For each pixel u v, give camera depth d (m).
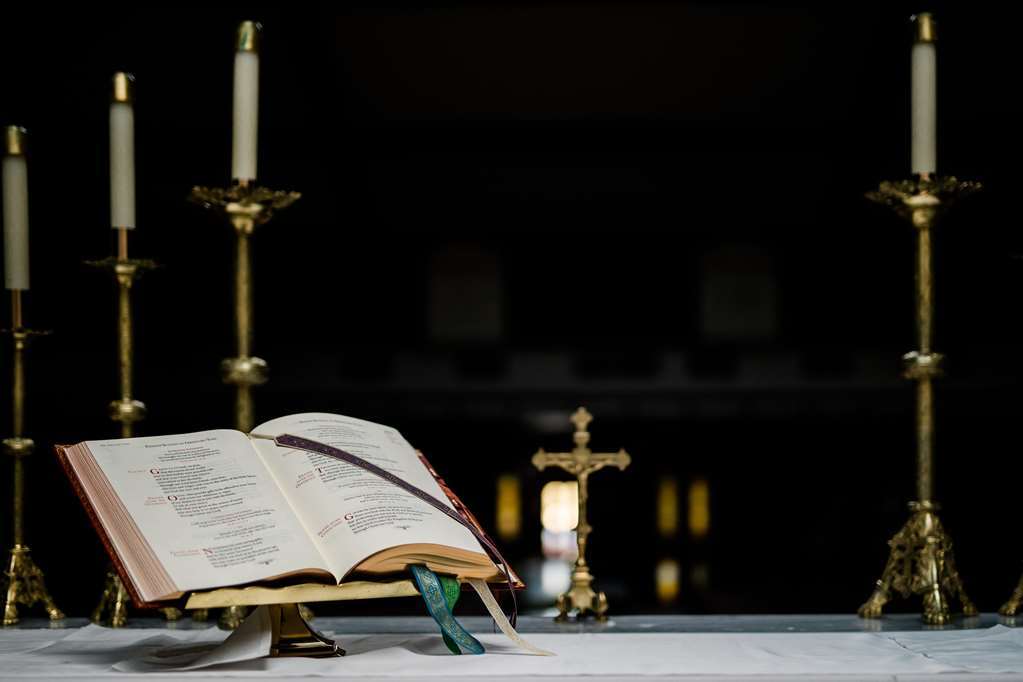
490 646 1.51
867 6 5.32
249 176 1.96
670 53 5.64
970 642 1.57
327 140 6.02
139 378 6.24
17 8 5.21
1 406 5.92
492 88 5.76
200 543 1.29
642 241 6.53
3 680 1.28
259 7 5.33
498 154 6.20
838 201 6.29
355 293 6.49
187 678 1.27
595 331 6.55
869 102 5.75
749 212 6.39
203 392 6.26
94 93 5.56
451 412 6.54
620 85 5.76
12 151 2.09
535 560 6.37
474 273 6.51
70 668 1.36
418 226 6.40
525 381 6.54
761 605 6.10
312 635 1.44
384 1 5.36
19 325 2.07
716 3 5.40
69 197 5.94
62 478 5.85
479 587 1.45
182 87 5.57
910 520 1.99
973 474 6.23
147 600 1.23
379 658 1.40
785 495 6.45
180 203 6.09
